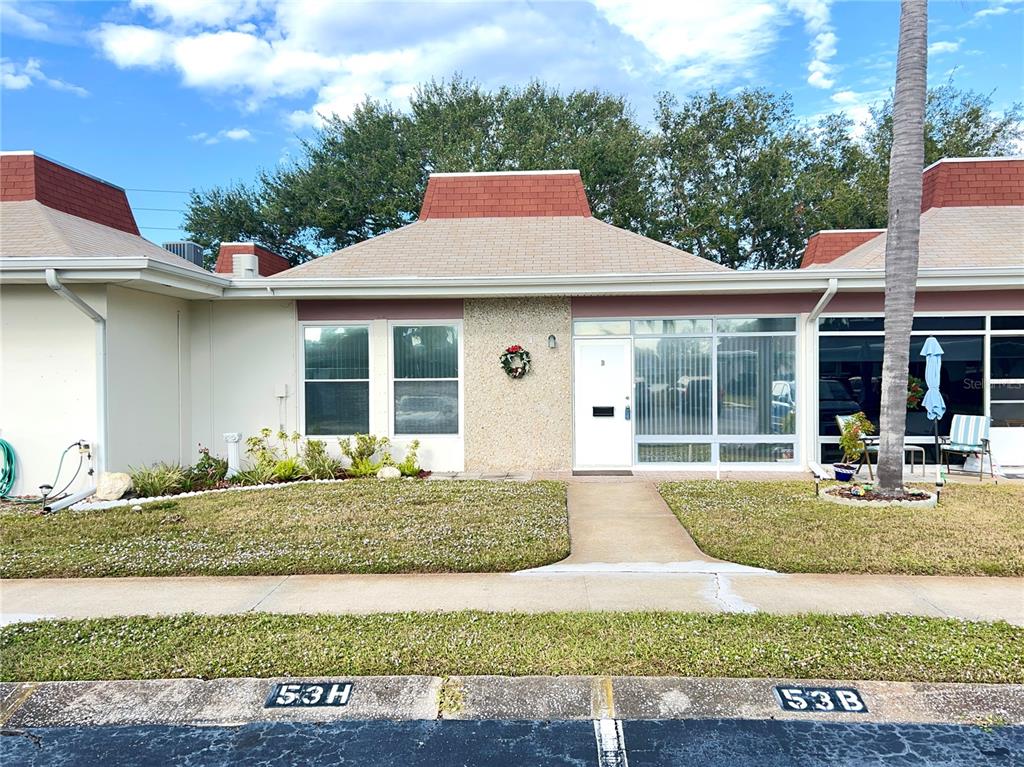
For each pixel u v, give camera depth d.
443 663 4.11
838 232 15.76
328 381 11.76
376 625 4.72
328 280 10.78
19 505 8.78
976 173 13.43
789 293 11.13
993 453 10.96
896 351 8.30
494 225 13.89
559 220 14.10
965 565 5.88
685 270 11.56
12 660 4.20
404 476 11.01
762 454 11.32
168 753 3.36
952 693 3.78
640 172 30.02
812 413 11.18
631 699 3.79
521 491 9.35
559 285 10.70
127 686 3.92
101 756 3.34
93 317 9.23
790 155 31.12
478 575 5.94
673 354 11.39
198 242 33.94
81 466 9.34
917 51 8.10
